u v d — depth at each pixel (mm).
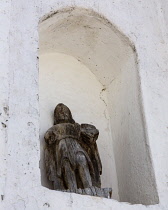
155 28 4961
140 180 4402
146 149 4398
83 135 4453
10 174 3672
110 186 4664
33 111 3967
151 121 4477
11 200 3600
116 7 4887
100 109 4973
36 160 3801
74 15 4680
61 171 4242
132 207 3973
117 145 4793
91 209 3824
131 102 4680
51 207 3703
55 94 4852
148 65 4723
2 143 3715
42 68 4906
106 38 4840
